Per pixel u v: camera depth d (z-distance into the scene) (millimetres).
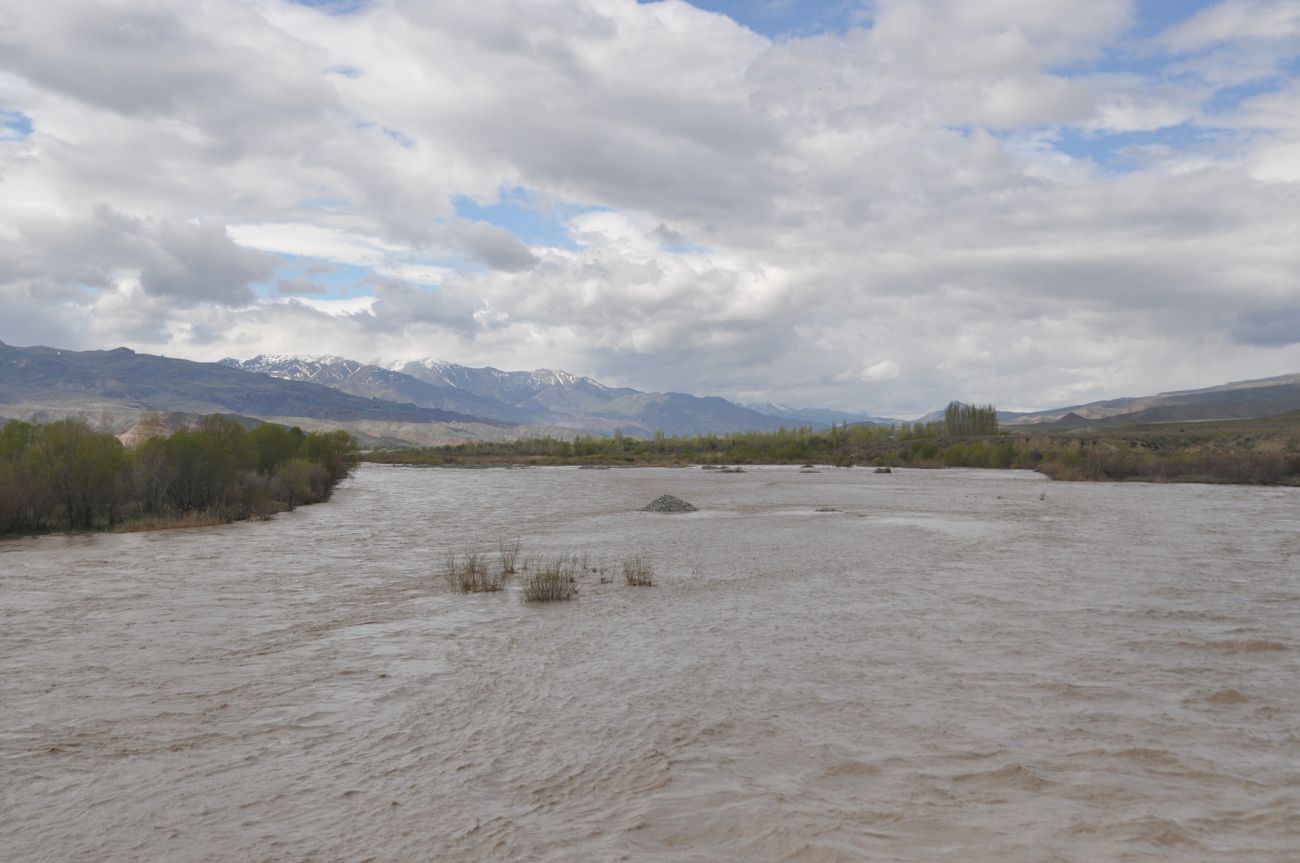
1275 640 12898
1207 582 19078
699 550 26141
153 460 39344
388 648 12898
